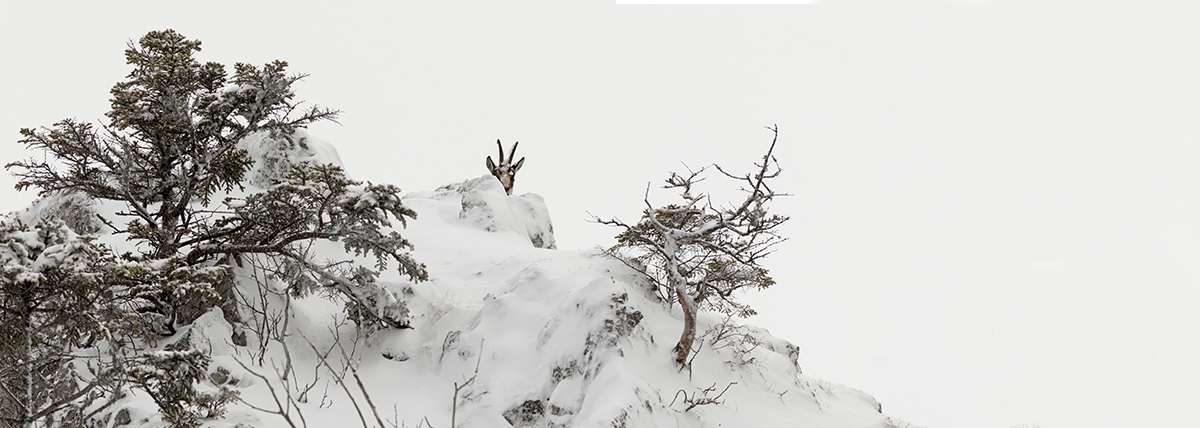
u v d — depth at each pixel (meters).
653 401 13.06
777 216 14.65
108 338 10.26
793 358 18.95
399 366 15.86
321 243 19.62
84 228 19.66
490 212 24.47
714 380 14.73
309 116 16.94
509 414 14.10
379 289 16.17
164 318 14.73
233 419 12.95
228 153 16.44
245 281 16.41
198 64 16.31
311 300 17.44
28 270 9.16
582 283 16.52
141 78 15.55
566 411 13.60
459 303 17.53
